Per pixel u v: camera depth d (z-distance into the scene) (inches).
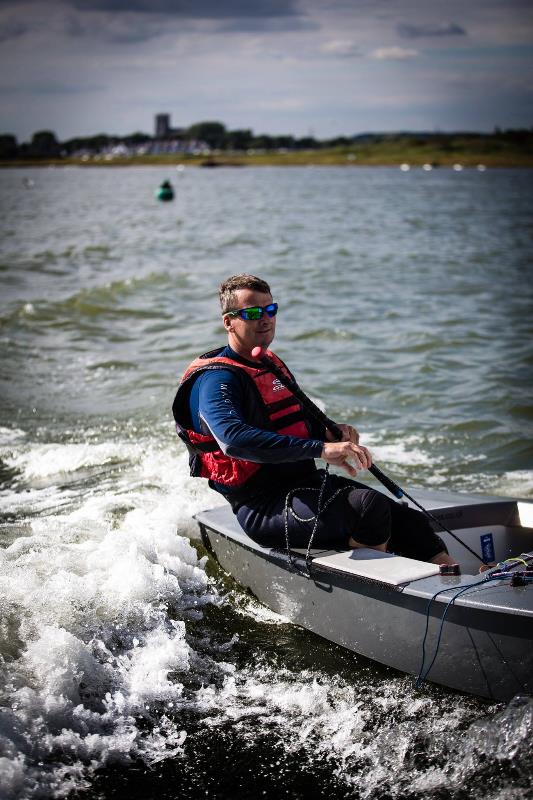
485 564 132.6
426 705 109.6
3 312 381.4
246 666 120.6
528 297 437.4
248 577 137.3
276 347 320.8
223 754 101.7
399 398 254.8
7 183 2903.5
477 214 1155.3
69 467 198.7
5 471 197.2
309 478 126.1
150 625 127.4
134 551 142.4
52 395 256.8
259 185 2491.4
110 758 99.7
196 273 524.4
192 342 327.9
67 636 116.6
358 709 110.1
